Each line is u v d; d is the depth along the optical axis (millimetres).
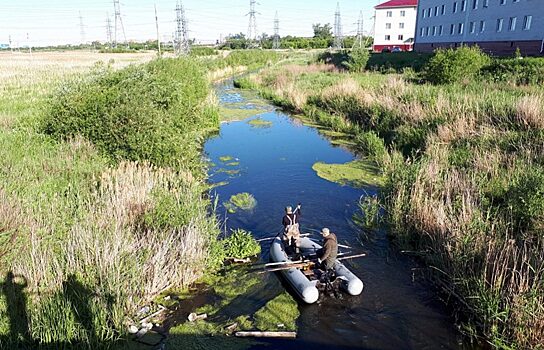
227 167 17062
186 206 10484
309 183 15039
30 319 6887
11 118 18828
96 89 15453
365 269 9547
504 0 40938
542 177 10117
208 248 9688
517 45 39281
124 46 113062
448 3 52625
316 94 29125
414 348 7176
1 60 68438
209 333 7520
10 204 9430
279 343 7309
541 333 6582
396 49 71000
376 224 11602
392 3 75000
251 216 12297
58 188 11320
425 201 10531
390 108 20562
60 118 15039
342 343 7312
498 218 9773
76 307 7215
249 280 9211
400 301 8406
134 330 7414
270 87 37906
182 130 16375
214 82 48219
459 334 7453
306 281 8562
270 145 20672
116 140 14141
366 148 19078
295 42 107250
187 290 8789
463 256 8219
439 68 27375
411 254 10062
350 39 96625
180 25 65125
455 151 14234
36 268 7637
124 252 8352
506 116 15734
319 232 11312
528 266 7090
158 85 17000
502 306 7199
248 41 102438
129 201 10609
